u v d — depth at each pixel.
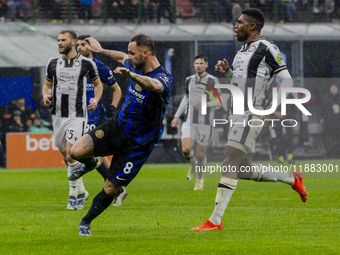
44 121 42.44
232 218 16.89
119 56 15.34
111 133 13.62
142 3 49.16
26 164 39.38
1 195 24.19
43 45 43.44
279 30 48.03
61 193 24.94
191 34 46.38
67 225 15.89
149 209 19.14
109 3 49.25
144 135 13.68
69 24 49.00
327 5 51.91
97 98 19.52
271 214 17.69
